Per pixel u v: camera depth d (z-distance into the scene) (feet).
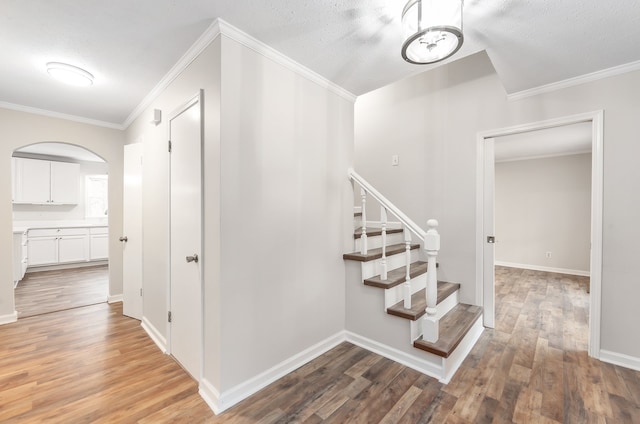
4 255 9.67
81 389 6.08
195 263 6.29
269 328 6.36
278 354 6.56
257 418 5.25
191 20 5.34
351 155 8.73
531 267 18.74
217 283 5.53
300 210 7.09
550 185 18.13
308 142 7.31
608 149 7.09
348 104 8.64
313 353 7.39
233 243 5.65
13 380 6.39
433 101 10.09
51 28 5.59
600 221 7.20
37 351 7.75
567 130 12.52
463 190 9.44
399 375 6.61
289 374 6.66
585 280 15.69
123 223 11.00
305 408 5.51
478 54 9.18
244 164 5.84
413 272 8.41
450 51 4.83
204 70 5.94
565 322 9.70
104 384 6.26
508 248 19.63
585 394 5.88
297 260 7.02
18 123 9.84
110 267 11.89
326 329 7.83
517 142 14.82
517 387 6.13
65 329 9.23
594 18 5.03
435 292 6.70
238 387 5.74
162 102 8.05
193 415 5.33
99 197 20.21
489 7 4.80
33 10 5.04
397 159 10.97
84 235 18.40
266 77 6.24
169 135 7.56
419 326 7.16
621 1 4.61
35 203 17.28
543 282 15.29
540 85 7.92
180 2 4.83
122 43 6.13
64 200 18.26
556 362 7.12
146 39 5.98
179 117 7.02
